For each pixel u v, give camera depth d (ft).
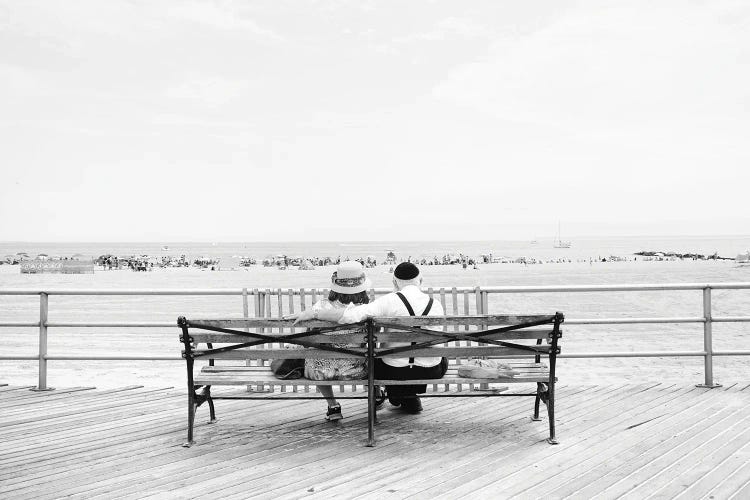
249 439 19.34
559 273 163.02
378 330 18.62
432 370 19.70
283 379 19.13
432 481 15.72
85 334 53.52
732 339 48.11
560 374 34.71
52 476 16.42
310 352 18.65
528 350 18.49
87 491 15.42
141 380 33.24
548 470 16.38
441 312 20.02
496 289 24.20
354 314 18.67
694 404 22.61
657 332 51.55
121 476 16.38
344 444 18.71
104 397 24.89
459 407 22.63
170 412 22.56
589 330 52.90
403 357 18.71
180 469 16.85
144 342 48.24
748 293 88.07
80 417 21.99
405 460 17.28
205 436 19.70
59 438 19.63
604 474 16.06
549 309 71.10
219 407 23.11
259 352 18.56
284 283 133.90
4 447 18.79
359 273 19.66
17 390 26.11
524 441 18.74
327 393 20.79
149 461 17.49
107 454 18.11
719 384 25.36
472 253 483.51
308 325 18.67
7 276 177.47
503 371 19.29
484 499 14.62
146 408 23.13
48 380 33.60
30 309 79.51
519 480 15.72
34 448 18.69
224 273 188.14
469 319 18.28
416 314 19.44
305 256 437.58
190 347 18.58
